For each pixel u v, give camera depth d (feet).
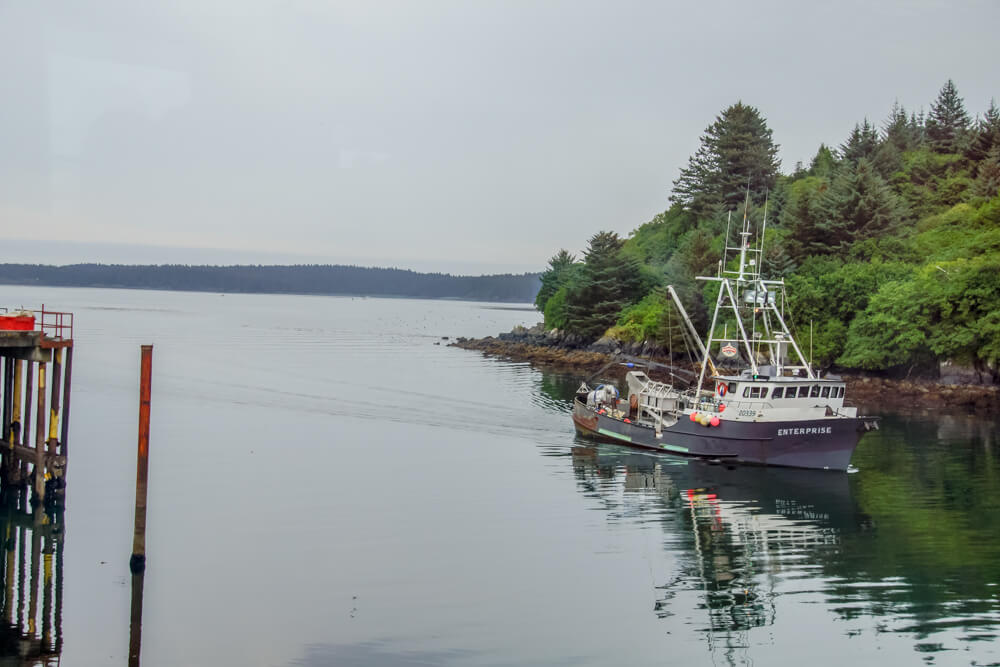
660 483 148.77
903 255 366.63
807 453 161.99
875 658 81.30
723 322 357.82
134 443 174.19
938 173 520.83
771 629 87.51
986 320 277.85
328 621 87.25
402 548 110.42
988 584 99.91
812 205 400.06
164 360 342.03
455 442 184.85
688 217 551.59
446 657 80.02
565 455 172.45
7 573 99.19
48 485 125.90
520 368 351.25
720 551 111.86
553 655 80.79
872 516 128.98
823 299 331.57
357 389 269.64
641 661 80.12
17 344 119.85
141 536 100.99
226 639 83.10
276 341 482.28
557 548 111.96
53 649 80.59
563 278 539.29
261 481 144.97
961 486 148.97
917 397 274.77
